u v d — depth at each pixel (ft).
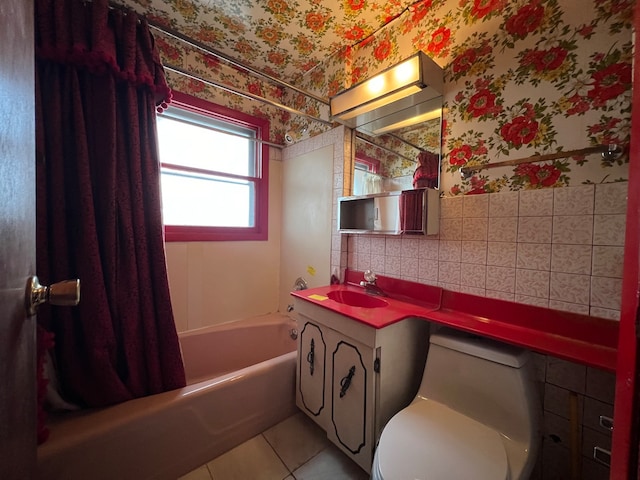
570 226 3.29
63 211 3.76
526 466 2.76
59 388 3.76
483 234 4.01
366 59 5.62
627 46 2.90
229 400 4.47
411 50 4.83
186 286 6.33
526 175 3.63
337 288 5.65
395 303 4.68
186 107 6.08
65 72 3.77
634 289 1.32
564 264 3.34
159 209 4.43
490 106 3.91
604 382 3.11
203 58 6.19
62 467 3.14
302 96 6.98
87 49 3.77
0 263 1.23
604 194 3.06
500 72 3.81
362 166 5.75
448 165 4.39
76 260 3.83
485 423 3.21
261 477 4.00
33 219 1.67
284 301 7.73
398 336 3.98
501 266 3.85
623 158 2.95
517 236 3.70
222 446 4.41
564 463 3.39
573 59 3.23
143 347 4.22
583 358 2.78
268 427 4.96
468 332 3.65
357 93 4.89
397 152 5.12
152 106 4.40
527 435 2.94
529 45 3.54
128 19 4.11
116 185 4.04
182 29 5.42
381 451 2.84
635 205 1.36
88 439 3.30
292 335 6.66
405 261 5.01
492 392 3.20
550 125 3.40
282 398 5.15
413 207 4.40
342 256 6.05
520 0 3.61
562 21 3.29
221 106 6.50
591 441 3.19
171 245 6.11
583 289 3.21
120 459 3.52
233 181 7.07
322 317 4.51
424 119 4.70
